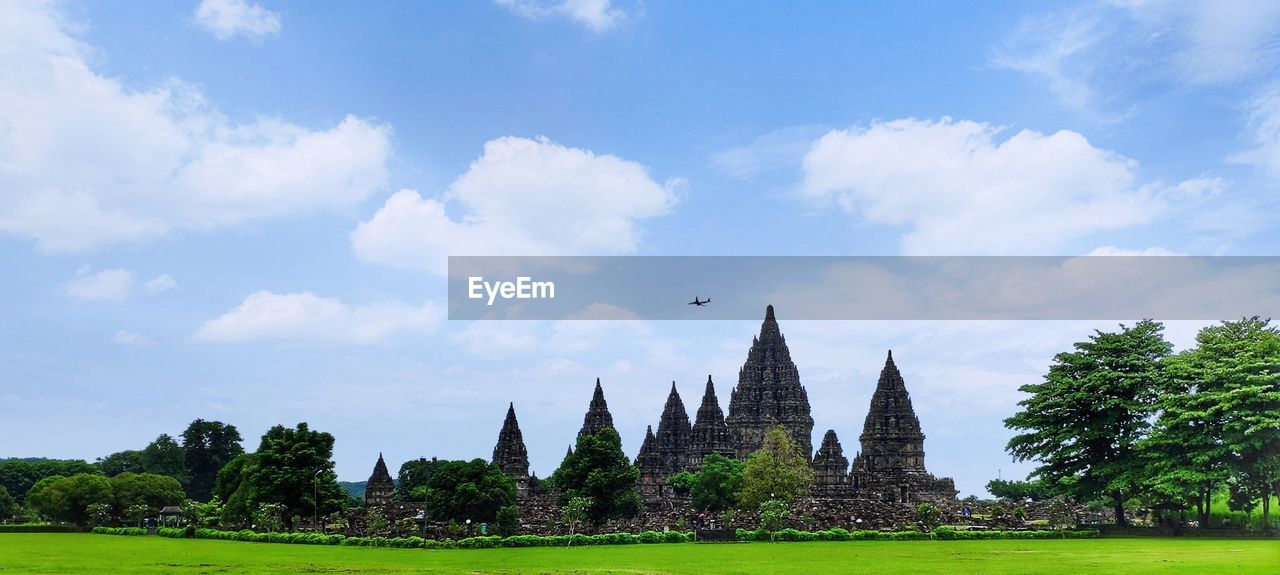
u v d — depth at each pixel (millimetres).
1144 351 112875
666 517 155625
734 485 176000
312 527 141125
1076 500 116188
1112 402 110375
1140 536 104500
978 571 65750
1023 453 118938
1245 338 105312
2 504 189750
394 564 77125
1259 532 100125
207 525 152250
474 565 76000
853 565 72125
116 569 71000
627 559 80438
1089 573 63156
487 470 133625
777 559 78625
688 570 69250
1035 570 65812
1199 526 108188
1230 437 97750
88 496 161500
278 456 142625
